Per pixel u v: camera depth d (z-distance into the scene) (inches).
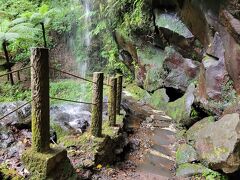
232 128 147.5
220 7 165.9
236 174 149.3
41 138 109.0
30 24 334.3
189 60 262.8
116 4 349.7
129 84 402.0
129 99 331.0
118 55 434.6
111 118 188.7
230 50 167.8
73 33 481.4
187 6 213.0
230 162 139.9
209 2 180.5
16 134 156.1
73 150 150.6
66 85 356.2
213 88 189.0
